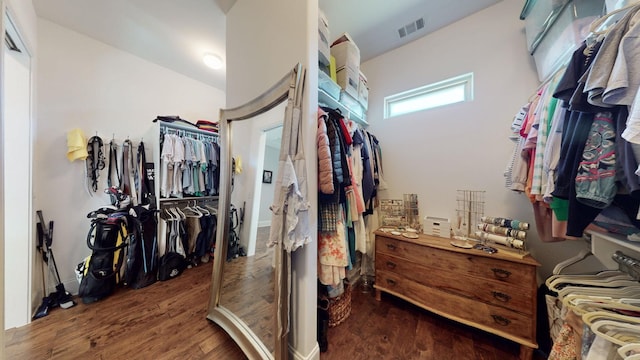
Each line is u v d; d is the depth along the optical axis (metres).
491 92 1.75
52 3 1.67
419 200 2.09
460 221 1.78
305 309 1.10
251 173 1.55
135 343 1.29
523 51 1.62
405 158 2.19
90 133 2.10
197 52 2.36
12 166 1.50
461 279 1.42
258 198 1.48
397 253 1.73
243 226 1.60
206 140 2.74
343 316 1.54
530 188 1.24
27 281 1.49
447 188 1.94
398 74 2.26
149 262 2.05
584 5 1.09
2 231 0.88
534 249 1.53
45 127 1.85
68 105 1.98
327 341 1.32
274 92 1.21
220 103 3.24
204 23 1.91
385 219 2.10
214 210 2.74
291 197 1.00
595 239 0.99
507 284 1.26
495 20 1.74
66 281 1.92
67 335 1.35
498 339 1.36
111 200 2.16
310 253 1.12
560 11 1.20
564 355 0.82
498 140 1.71
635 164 0.60
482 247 1.44
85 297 1.71
